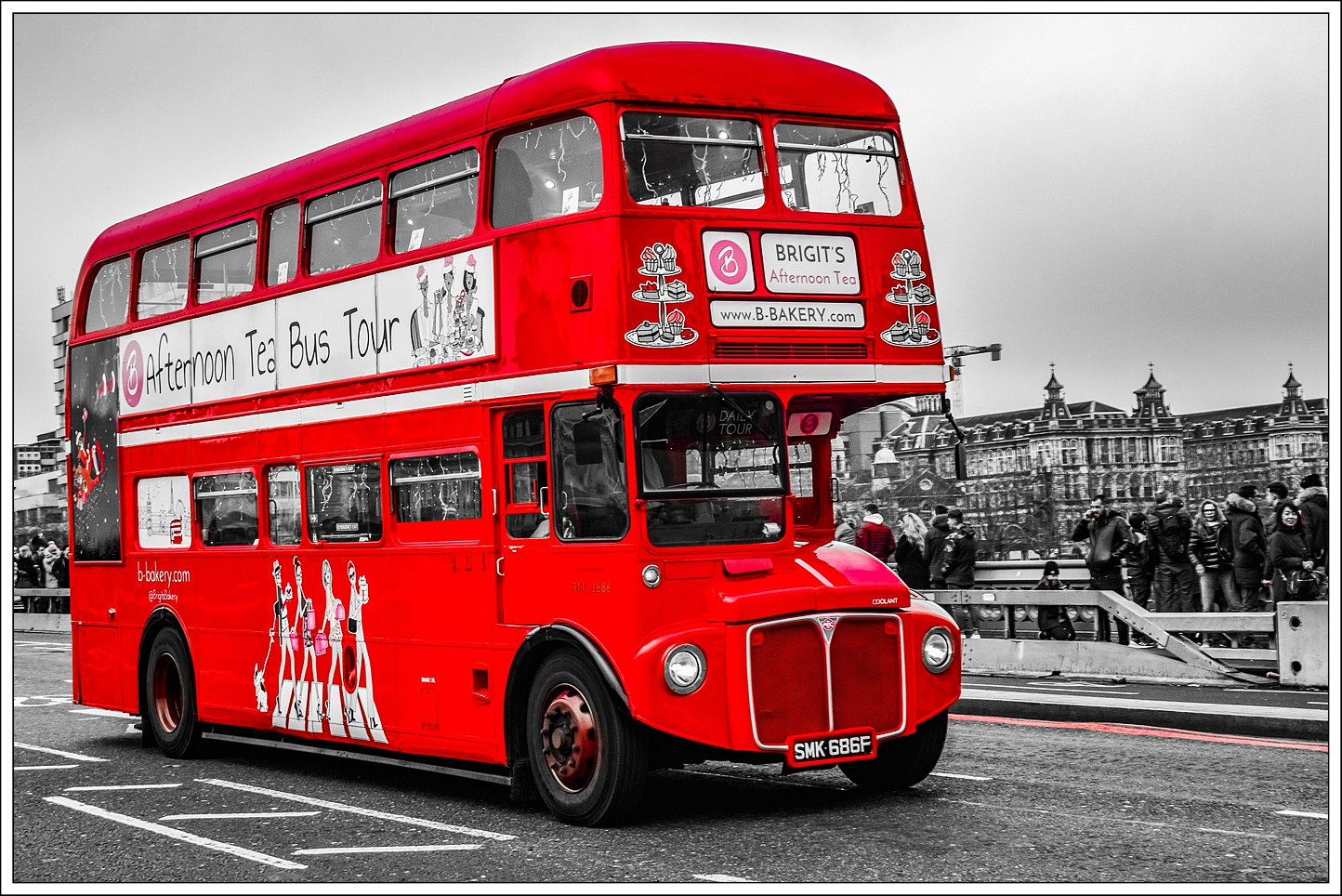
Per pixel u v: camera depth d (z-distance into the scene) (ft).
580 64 27.73
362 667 33.01
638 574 25.93
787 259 27.86
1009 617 53.21
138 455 41.65
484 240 29.32
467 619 29.84
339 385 33.63
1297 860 22.20
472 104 30.37
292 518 35.37
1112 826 25.08
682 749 27.07
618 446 26.27
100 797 32.60
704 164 27.55
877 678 27.09
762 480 27.43
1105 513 54.13
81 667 44.29
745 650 25.81
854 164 29.09
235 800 31.73
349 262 33.76
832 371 27.94
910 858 23.03
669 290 26.66
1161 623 48.39
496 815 28.45
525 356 28.17
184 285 40.06
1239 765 31.40
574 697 26.96
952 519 59.21
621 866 23.18
